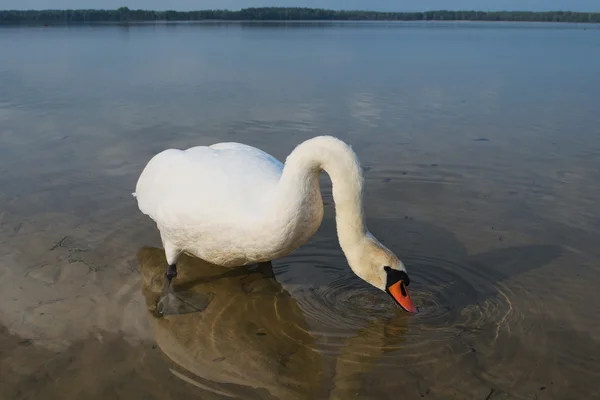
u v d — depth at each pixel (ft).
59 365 3.85
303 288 4.83
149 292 4.75
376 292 4.77
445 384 3.75
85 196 6.41
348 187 3.89
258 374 3.83
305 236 4.19
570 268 5.07
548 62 18.60
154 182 4.76
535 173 7.29
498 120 9.94
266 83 13.57
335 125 9.50
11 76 14.44
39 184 6.72
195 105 10.98
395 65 17.47
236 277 5.00
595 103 11.41
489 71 16.11
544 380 3.78
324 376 3.82
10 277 4.83
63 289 4.70
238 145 5.12
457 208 6.25
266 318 4.45
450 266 5.12
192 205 4.33
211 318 4.44
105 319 4.36
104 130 9.11
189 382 3.72
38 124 9.44
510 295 4.69
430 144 8.45
